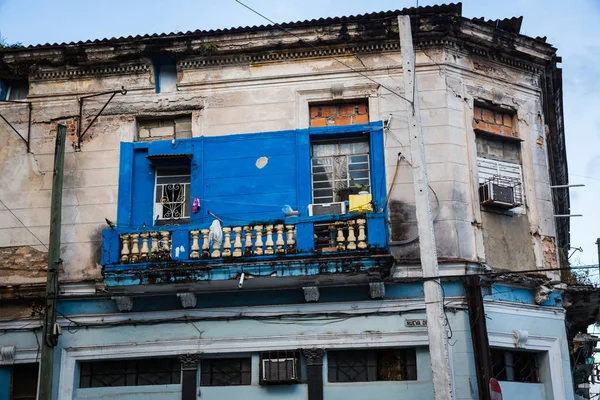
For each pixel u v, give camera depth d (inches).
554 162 800.9
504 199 606.9
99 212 620.7
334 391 551.8
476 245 588.7
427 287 467.2
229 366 576.7
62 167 574.2
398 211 591.8
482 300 548.4
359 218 558.3
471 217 594.9
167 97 645.3
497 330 570.6
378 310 565.0
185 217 623.8
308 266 549.0
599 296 645.9
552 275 625.0
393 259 548.7
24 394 597.3
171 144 631.2
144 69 653.3
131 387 576.4
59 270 609.3
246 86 639.8
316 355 557.9
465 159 609.9
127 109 645.3
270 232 564.1
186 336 577.0
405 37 518.3
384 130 613.0
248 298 580.1
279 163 616.1
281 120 626.8
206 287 572.4
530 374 597.9
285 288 577.0
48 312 533.0
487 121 642.8
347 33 626.8
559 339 604.4
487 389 525.0
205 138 628.7
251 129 627.8
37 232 624.7
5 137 653.3
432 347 455.8
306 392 555.5
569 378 597.0
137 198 627.8
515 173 644.1
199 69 649.6
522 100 660.1
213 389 564.1
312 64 637.3
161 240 574.2
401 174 601.6
